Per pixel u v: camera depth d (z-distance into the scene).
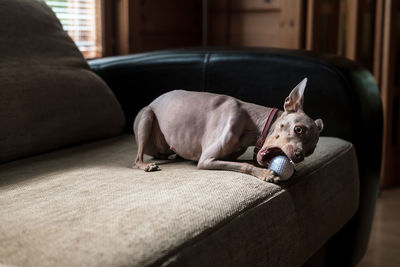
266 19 2.77
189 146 1.27
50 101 1.40
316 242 1.23
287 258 1.09
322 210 1.26
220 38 2.95
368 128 1.57
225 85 1.68
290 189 1.14
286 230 1.09
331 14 2.62
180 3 2.78
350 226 1.56
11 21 1.45
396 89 2.70
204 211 0.93
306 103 1.59
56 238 0.80
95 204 0.95
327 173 1.31
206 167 1.21
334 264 1.56
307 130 1.13
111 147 1.50
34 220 0.88
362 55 2.72
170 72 1.74
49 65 1.48
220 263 0.87
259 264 0.99
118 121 1.64
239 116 1.21
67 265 0.72
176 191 1.02
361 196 1.57
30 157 1.38
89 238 0.80
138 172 1.21
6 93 1.31
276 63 1.61
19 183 1.11
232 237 0.92
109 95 1.63
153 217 0.88
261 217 1.01
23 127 1.32
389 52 2.60
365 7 2.64
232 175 1.15
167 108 1.32
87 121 1.51
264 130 1.20
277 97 1.62
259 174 1.15
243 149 1.25
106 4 2.27
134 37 2.37
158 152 1.37
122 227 0.83
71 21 2.15
